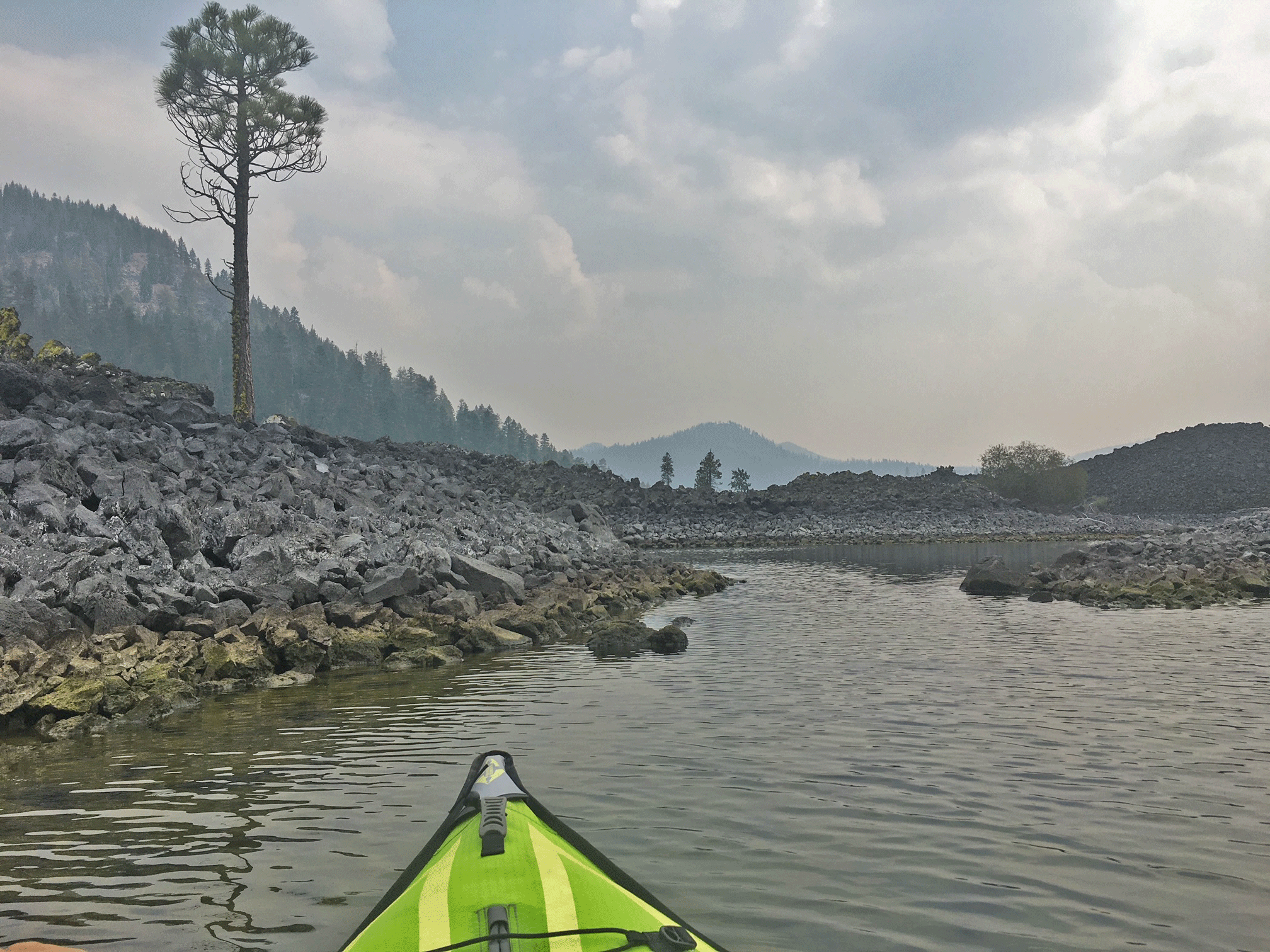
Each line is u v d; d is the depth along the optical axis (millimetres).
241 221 41219
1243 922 5539
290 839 7137
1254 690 12703
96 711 11734
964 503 93750
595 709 11992
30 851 6910
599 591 26109
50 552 16031
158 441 25203
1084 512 104688
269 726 11344
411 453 60812
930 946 5207
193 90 40688
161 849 6934
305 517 22047
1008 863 6480
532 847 4621
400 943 3754
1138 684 13156
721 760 9305
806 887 6062
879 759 9297
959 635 18938
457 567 22828
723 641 18547
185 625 15555
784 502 84375
